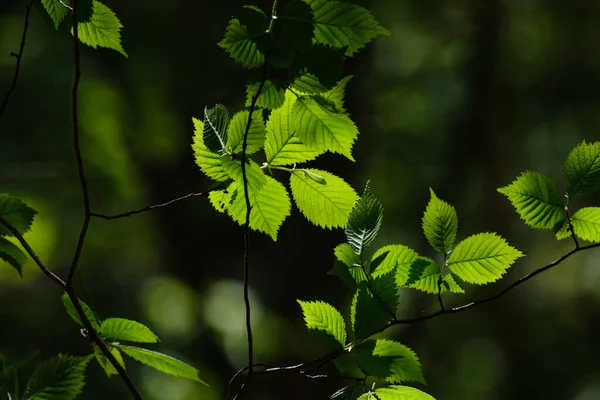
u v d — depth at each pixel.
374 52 11.52
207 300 10.99
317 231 9.62
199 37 10.78
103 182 11.97
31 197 11.12
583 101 13.47
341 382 8.47
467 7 13.63
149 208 1.49
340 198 1.52
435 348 12.29
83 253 11.89
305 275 9.53
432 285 1.53
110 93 11.59
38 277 10.07
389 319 1.46
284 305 9.50
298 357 8.87
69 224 11.70
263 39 1.21
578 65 13.51
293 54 1.21
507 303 12.34
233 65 10.68
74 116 1.40
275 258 9.70
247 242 1.41
